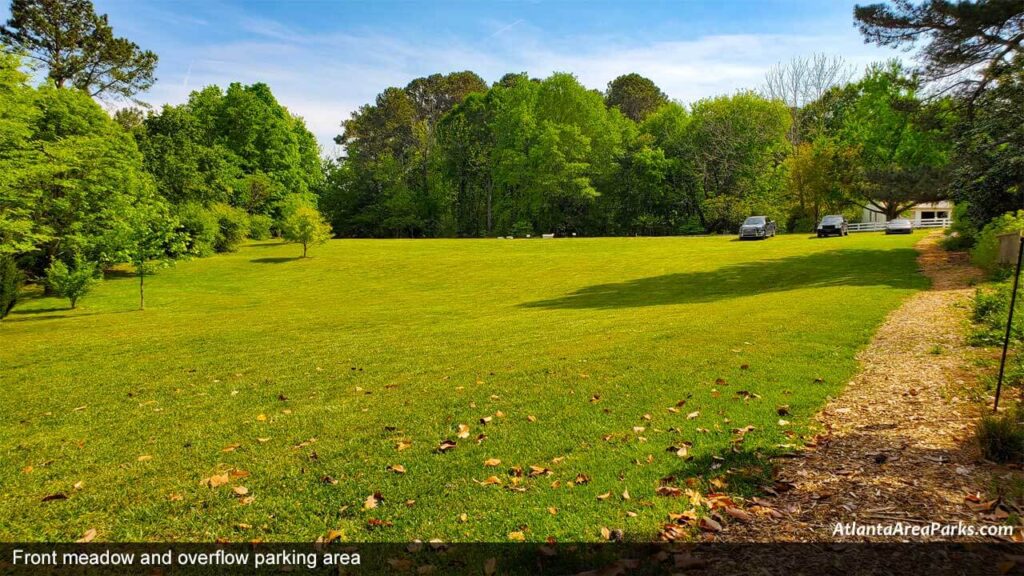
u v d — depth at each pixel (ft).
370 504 15.05
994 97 61.46
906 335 32.71
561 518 13.83
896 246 105.09
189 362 36.42
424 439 19.93
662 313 50.11
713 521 13.12
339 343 42.01
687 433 19.03
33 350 43.75
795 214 188.96
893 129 159.53
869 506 13.35
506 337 41.29
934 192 86.43
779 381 24.76
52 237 84.58
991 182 72.49
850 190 161.38
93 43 126.41
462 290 87.40
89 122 108.78
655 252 123.54
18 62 68.95
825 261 89.81
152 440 20.97
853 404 21.29
